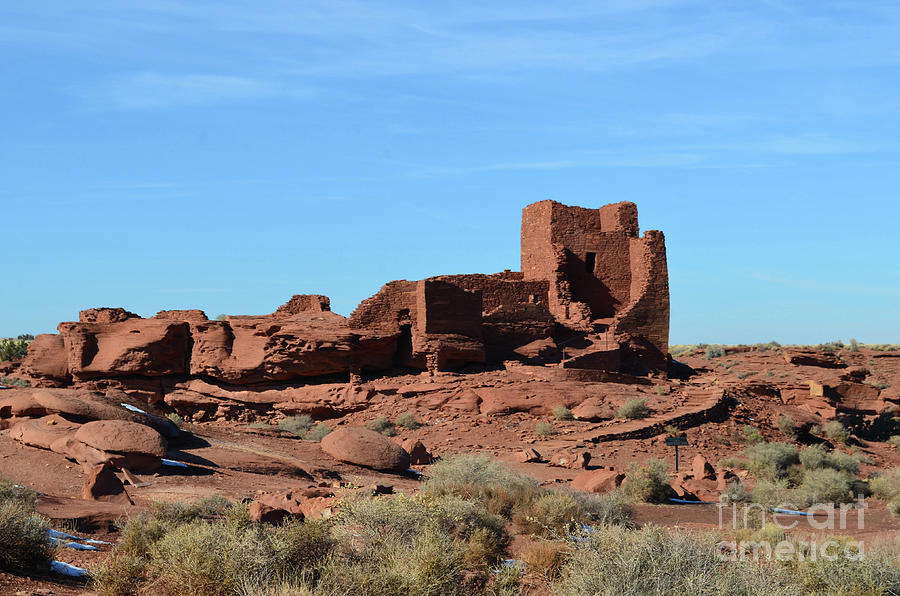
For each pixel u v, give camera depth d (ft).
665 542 44.73
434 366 174.40
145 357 178.50
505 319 192.24
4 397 99.14
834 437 165.58
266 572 41.93
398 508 53.31
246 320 190.49
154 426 90.99
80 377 181.78
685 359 285.43
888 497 108.88
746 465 129.59
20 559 43.65
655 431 147.64
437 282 177.17
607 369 189.78
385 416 158.20
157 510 58.49
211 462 87.15
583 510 75.61
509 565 53.67
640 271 211.41
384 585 42.39
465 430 146.92
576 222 218.18
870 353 284.61
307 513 63.16
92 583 43.24
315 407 168.45
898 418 191.52
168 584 42.29
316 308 209.87
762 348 294.87
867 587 49.11
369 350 177.27
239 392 175.73
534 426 149.07
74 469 77.10
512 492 79.97
